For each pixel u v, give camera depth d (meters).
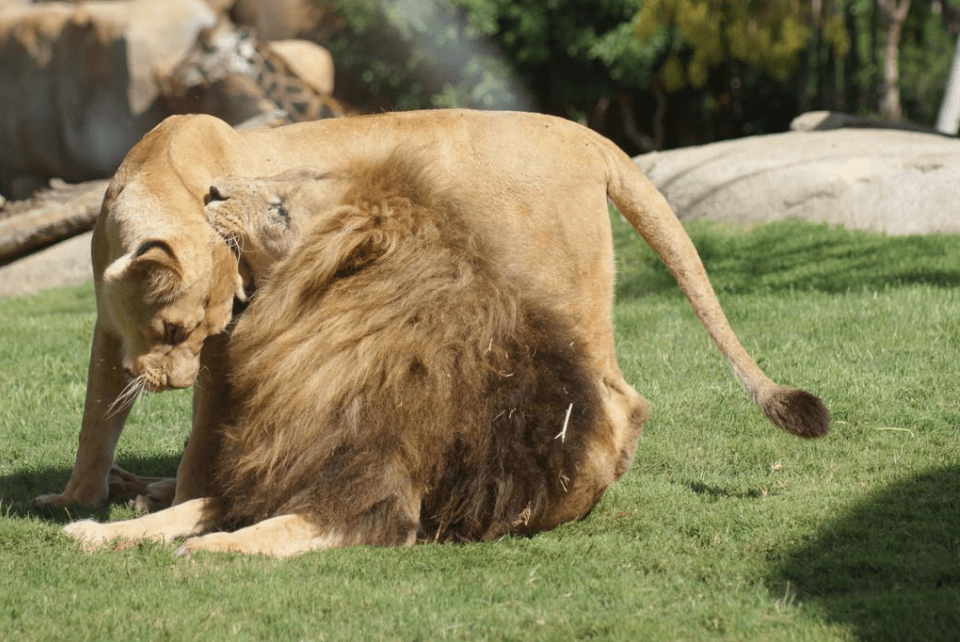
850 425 12.65
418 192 9.16
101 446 10.45
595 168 10.30
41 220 29.89
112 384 10.30
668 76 43.03
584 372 9.52
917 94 54.91
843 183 24.98
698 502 10.38
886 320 17.22
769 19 39.53
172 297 8.72
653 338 17.58
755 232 24.58
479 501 9.03
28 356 18.30
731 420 13.25
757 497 10.56
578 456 9.34
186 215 9.15
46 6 51.06
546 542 9.02
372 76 51.75
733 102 53.78
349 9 50.84
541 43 48.44
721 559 8.69
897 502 9.94
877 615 7.29
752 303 19.62
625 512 10.03
